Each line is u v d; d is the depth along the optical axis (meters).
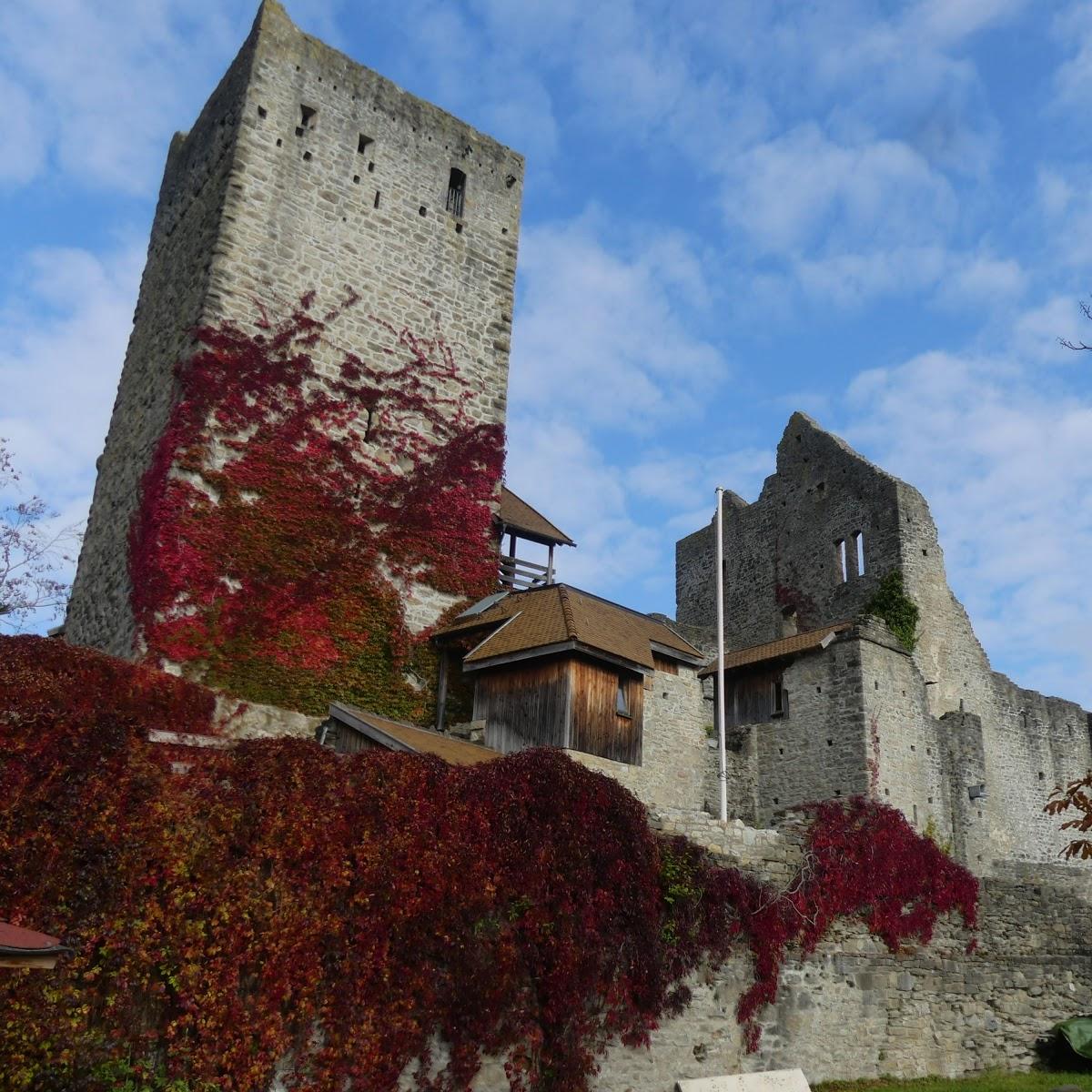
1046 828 37.59
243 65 26.53
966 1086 17.11
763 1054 16.14
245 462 23.23
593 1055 14.08
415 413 26.52
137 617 21.45
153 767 11.83
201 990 11.09
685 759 24.23
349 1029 11.95
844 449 39.53
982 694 36.94
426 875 13.13
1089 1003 20.39
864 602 36.56
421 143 28.95
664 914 15.73
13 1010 10.05
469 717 24.50
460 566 26.23
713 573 45.81
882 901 18.81
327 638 23.28
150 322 26.97
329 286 25.80
